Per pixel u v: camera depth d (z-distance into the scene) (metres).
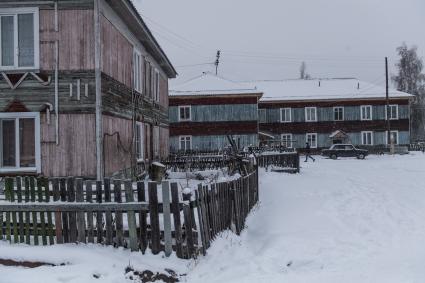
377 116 56.31
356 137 56.38
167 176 21.75
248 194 12.98
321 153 54.78
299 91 58.41
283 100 56.28
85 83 14.84
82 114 14.84
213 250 8.88
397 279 7.03
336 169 29.94
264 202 14.86
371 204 14.01
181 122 48.28
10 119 15.02
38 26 14.86
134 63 20.64
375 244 9.41
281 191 16.67
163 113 30.95
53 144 14.85
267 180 20.72
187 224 8.12
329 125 56.56
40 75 14.83
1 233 8.44
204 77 50.31
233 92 47.94
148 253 8.07
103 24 15.49
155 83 27.42
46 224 8.31
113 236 8.23
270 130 56.72
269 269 8.08
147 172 23.69
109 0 15.73
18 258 7.70
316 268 8.02
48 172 14.83
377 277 7.20
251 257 8.86
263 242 9.93
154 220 8.05
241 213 11.50
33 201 8.31
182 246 8.05
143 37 21.28
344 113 56.56
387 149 55.59
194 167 24.52
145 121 23.50
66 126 14.86
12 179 8.41
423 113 72.88
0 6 14.82
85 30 14.87
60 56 14.88
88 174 14.79
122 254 7.98
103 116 15.25
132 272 7.46
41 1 14.84
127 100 19.06
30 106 14.88
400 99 56.41
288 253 8.86
